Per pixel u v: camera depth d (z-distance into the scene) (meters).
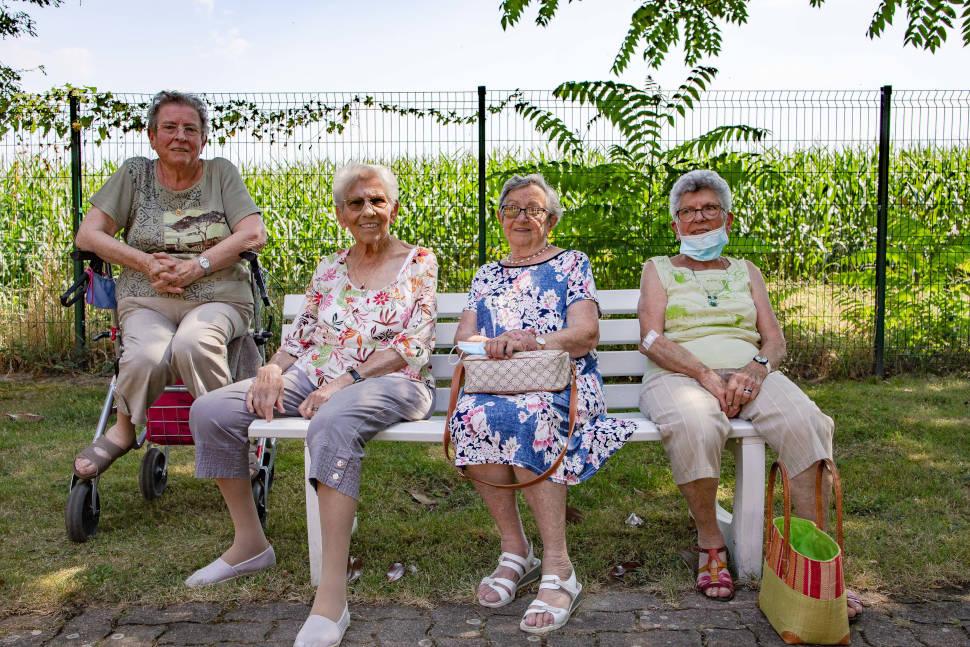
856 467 4.10
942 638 2.41
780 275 7.46
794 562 2.40
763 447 2.84
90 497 3.30
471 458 2.65
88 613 2.64
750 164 6.74
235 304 3.52
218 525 3.45
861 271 6.90
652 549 3.14
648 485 3.96
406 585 2.84
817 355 6.75
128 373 3.17
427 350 3.03
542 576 2.62
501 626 2.56
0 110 6.77
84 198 7.17
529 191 3.13
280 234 7.93
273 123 6.91
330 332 3.13
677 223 3.39
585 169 6.36
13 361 7.03
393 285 3.10
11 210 8.06
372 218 3.05
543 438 2.63
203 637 2.48
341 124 6.86
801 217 8.26
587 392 2.88
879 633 2.45
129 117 6.93
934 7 5.07
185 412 3.31
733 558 2.94
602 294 3.58
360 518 3.56
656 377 3.15
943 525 3.29
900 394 5.89
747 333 3.23
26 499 3.75
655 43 6.48
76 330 6.94
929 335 6.82
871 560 2.96
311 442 2.62
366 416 2.70
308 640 2.38
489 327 3.09
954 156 8.57
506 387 2.74
